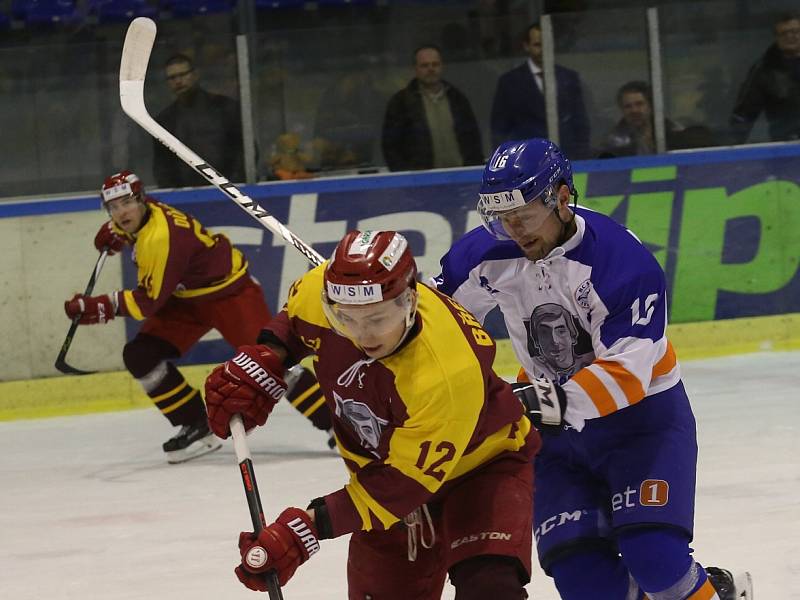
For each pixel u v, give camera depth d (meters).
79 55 23.27
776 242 24.47
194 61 23.55
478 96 24.27
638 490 8.20
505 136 24.38
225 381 7.67
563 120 24.33
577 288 8.16
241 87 23.50
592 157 24.45
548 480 8.73
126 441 19.73
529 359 8.73
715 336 24.19
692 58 24.75
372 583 8.02
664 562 7.94
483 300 8.72
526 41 24.27
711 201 24.38
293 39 23.70
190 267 17.80
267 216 10.02
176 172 23.58
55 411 22.34
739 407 18.98
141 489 16.62
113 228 17.78
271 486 16.27
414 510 7.23
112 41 23.42
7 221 22.53
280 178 23.81
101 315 18.16
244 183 23.64
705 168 24.36
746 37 24.78
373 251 6.58
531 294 8.43
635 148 24.47
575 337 8.37
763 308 24.50
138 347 17.92
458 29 24.11
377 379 6.98
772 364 22.30
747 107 24.84
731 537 12.79
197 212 23.31
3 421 21.83
